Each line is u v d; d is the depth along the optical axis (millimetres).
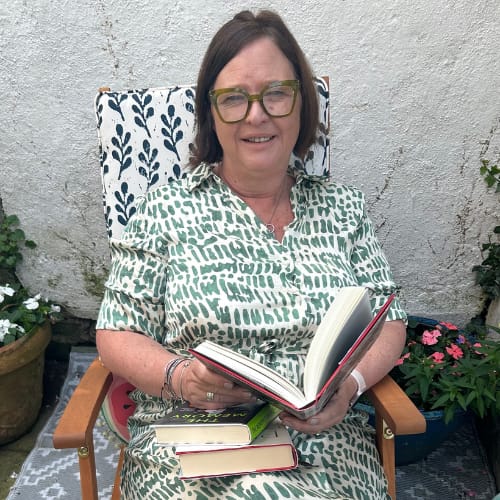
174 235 1375
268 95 1327
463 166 2029
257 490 1075
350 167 2061
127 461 1361
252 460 1093
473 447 2047
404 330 1461
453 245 2154
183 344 1371
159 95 1691
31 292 2361
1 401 2006
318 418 1147
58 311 2240
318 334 1113
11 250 2246
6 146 2111
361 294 1146
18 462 2020
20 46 1964
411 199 2090
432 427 1761
